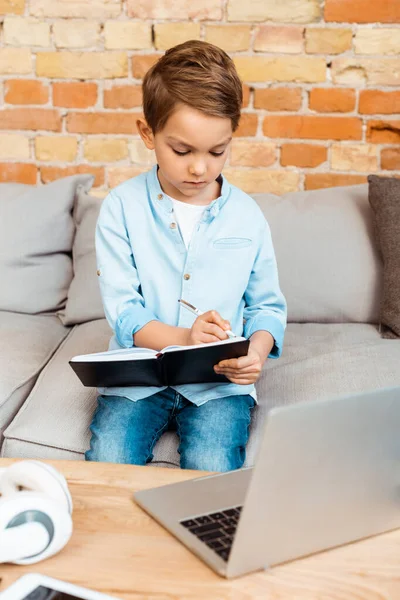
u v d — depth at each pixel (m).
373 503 0.90
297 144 2.40
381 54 2.33
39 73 2.42
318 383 1.61
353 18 2.31
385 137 2.38
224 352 1.28
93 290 2.06
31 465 0.89
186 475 1.08
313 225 2.04
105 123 2.44
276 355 1.56
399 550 0.89
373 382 1.59
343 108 2.37
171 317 1.55
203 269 1.56
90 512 0.96
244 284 1.59
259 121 2.40
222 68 1.36
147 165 2.46
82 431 1.48
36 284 2.14
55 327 2.08
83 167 2.48
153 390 1.49
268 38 2.34
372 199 2.00
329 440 0.82
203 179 1.40
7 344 1.85
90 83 2.41
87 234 2.13
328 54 2.34
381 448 0.88
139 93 2.41
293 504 0.82
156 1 2.34
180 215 1.56
